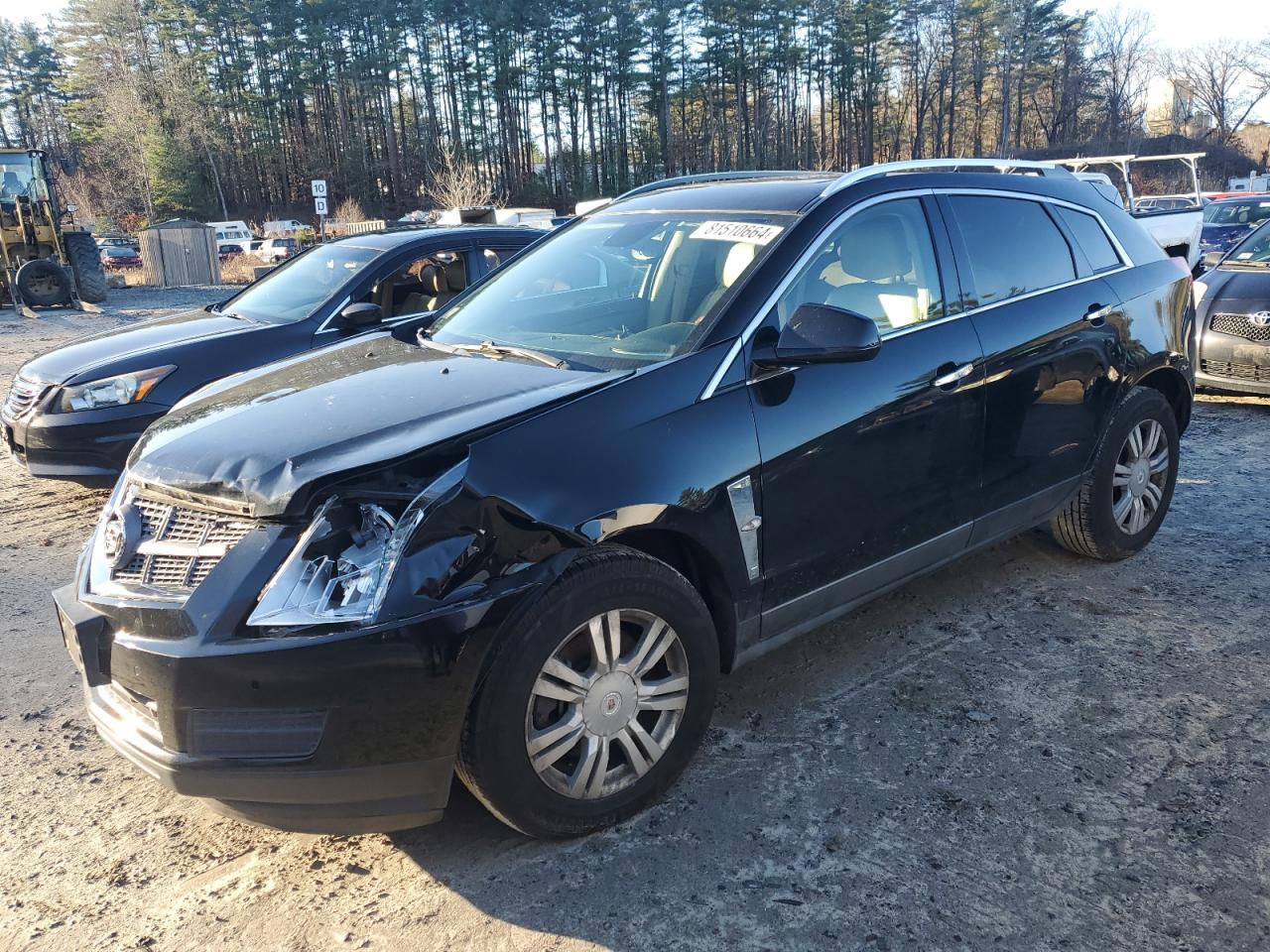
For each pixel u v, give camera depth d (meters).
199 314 6.78
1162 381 4.75
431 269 6.63
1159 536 5.05
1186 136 78.50
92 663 2.52
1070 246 4.26
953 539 3.71
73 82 81.06
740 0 80.38
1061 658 3.76
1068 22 84.62
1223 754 3.09
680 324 3.16
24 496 6.30
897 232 3.58
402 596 2.32
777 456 3.02
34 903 2.56
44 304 19.02
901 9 86.25
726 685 3.63
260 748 2.31
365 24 83.69
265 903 2.55
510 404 2.72
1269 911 2.42
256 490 2.40
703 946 2.36
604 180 87.88
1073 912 2.44
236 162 81.50
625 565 2.65
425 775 2.42
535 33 82.12
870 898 2.50
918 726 3.31
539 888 2.57
